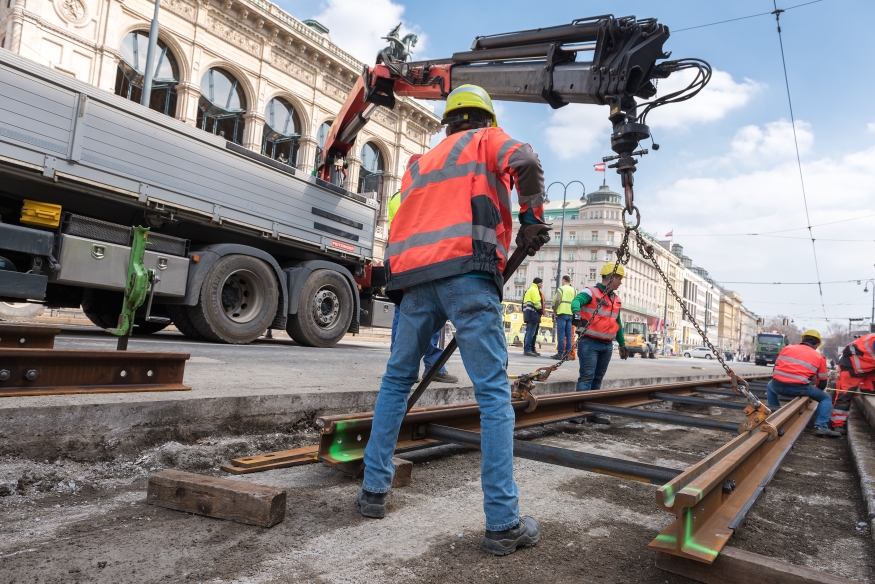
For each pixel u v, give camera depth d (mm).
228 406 2967
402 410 2150
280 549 1710
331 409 3557
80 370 2732
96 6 18047
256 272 8258
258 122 23250
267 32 23359
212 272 7684
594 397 4641
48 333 3424
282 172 8625
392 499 2314
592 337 5328
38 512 1900
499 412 1885
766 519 2400
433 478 2711
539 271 83125
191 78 20953
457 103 2207
